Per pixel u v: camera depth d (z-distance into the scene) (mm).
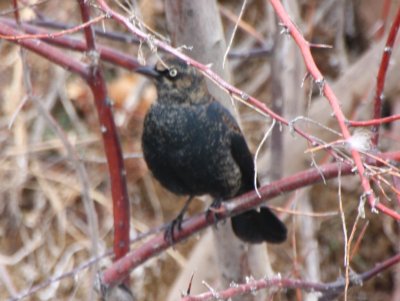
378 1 14812
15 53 15023
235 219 9609
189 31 9352
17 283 14016
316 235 14758
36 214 14555
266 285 7367
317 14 15328
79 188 14633
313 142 6184
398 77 11305
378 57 11117
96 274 8570
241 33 15203
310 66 5945
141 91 15094
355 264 14844
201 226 8352
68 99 14922
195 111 9516
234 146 9586
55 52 8281
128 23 6410
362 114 11352
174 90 9539
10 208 14523
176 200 14922
